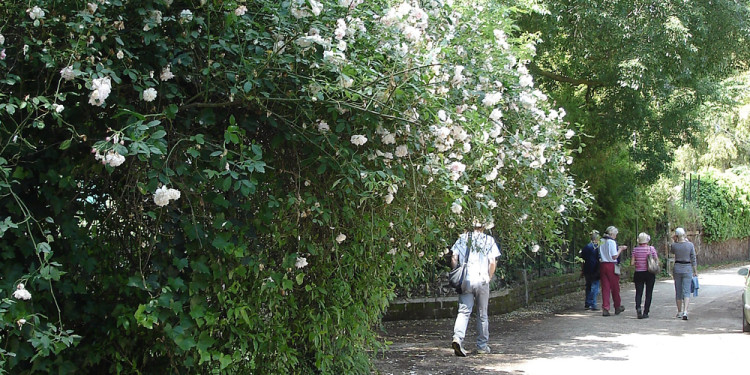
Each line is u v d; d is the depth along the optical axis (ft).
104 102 12.48
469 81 17.48
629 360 28.14
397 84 13.38
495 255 29.53
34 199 12.51
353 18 14.15
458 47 17.49
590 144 49.85
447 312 40.75
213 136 13.79
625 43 41.42
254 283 14.76
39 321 11.34
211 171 11.85
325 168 13.52
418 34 14.42
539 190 20.93
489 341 33.35
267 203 14.21
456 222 18.34
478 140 15.78
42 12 11.34
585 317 44.32
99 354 13.17
